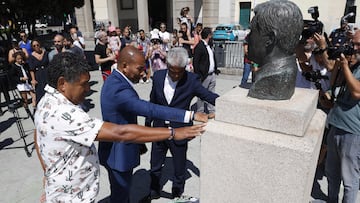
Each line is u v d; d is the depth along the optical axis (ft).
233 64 29.76
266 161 5.08
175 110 6.31
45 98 5.06
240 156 5.32
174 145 8.81
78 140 4.85
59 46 18.10
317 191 10.37
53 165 5.09
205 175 5.86
